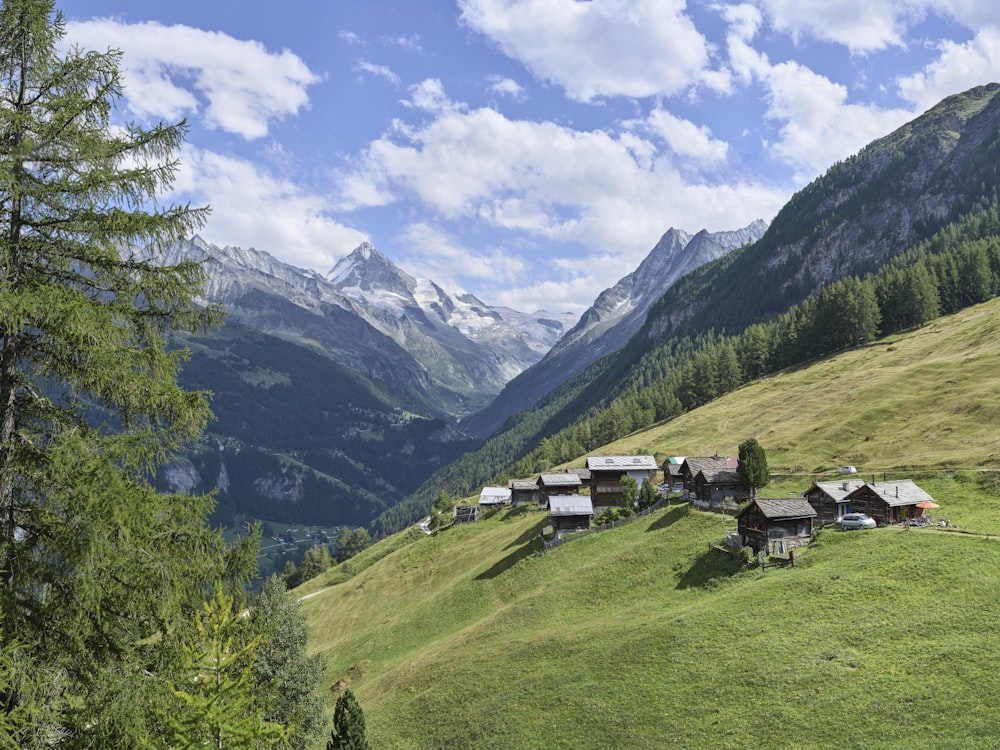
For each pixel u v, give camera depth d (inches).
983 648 1550.2
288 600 1776.6
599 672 2023.9
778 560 2453.2
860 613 1877.5
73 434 596.1
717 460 3634.4
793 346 7608.3
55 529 583.5
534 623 2674.7
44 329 597.6
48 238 639.8
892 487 2753.4
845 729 1433.3
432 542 4798.2
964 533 2261.3
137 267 667.4
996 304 6358.3
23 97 623.2
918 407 4338.1
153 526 622.8
